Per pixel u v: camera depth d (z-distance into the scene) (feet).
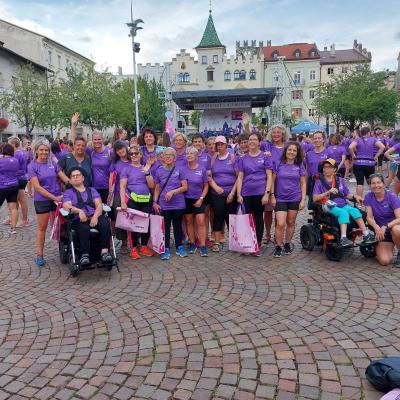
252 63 222.07
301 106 238.89
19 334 13.42
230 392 10.14
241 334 12.96
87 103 99.45
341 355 11.60
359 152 34.04
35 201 20.15
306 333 12.89
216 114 97.09
